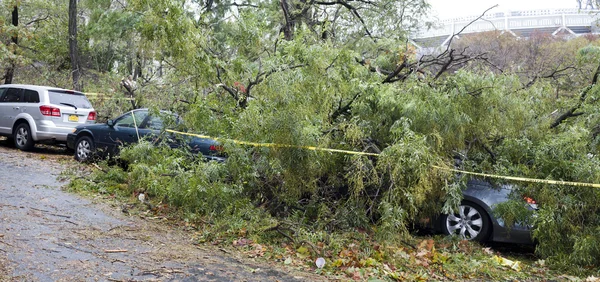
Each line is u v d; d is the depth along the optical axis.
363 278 5.57
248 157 7.67
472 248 7.28
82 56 22.98
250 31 9.54
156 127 10.40
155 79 13.27
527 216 7.27
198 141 9.13
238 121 7.82
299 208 7.64
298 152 7.16
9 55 17.23
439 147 7.37
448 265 6.41
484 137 8.02
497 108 7.79
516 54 24.45
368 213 7.57
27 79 19.92
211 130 8.48
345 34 16.23
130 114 11.00
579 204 7.22
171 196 7.52
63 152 13.49
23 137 12.95
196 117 8.48
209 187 7.26
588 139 8.12
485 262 6.79
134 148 8.57
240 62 8.93
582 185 7.18
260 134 7.46
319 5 16.80
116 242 5.86
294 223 6.78
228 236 6.63
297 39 7.83
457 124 7.46
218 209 7.26
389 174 7.11
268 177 7.64
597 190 7.27
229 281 4.96
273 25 16.34
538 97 8.21
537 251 7.32
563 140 7.57
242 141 7.68
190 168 8.34
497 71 8.70
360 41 15.48
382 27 16.39
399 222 6.66
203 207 7.31
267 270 5.48
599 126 8.20
